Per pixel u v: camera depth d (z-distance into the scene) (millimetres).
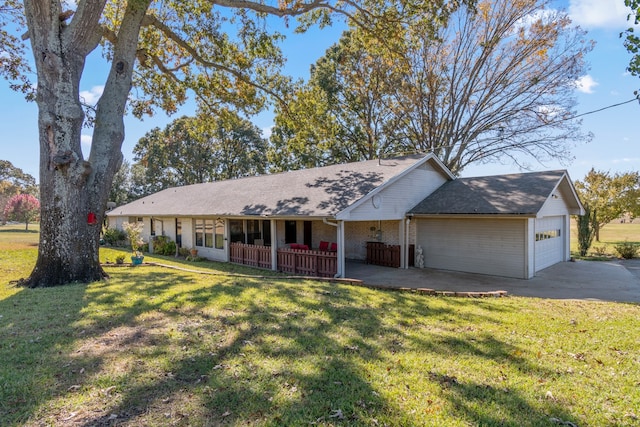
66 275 8219
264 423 2891
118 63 9016
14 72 11453
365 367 4004
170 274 10352
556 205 14320
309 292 7695
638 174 19812
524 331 5496
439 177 15430
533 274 11898
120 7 12570
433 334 5234
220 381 3559
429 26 11914
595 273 12469
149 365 3857
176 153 39281
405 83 22078
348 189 12297
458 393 3488
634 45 7391
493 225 12133
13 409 2979
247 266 14273
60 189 8164
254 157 40656
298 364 4020
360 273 12680
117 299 6613
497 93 21672
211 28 12688
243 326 5258
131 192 41625
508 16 20109
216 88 15094
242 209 13828
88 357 4016
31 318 5375
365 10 12469
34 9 7828
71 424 2807
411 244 14383
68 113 8070
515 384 3715
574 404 3363
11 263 12477
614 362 4348
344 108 26125
